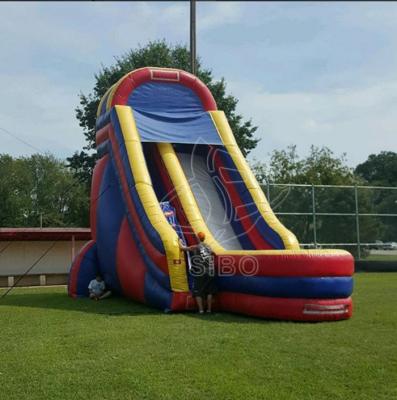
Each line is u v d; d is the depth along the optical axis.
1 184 53.44
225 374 6.00
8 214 53.25
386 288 14.30
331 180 36.25
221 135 13.17
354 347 7.13
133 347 7.16
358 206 21.94
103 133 13.45
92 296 12.91
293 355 6.73
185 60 34.50
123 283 12.10
